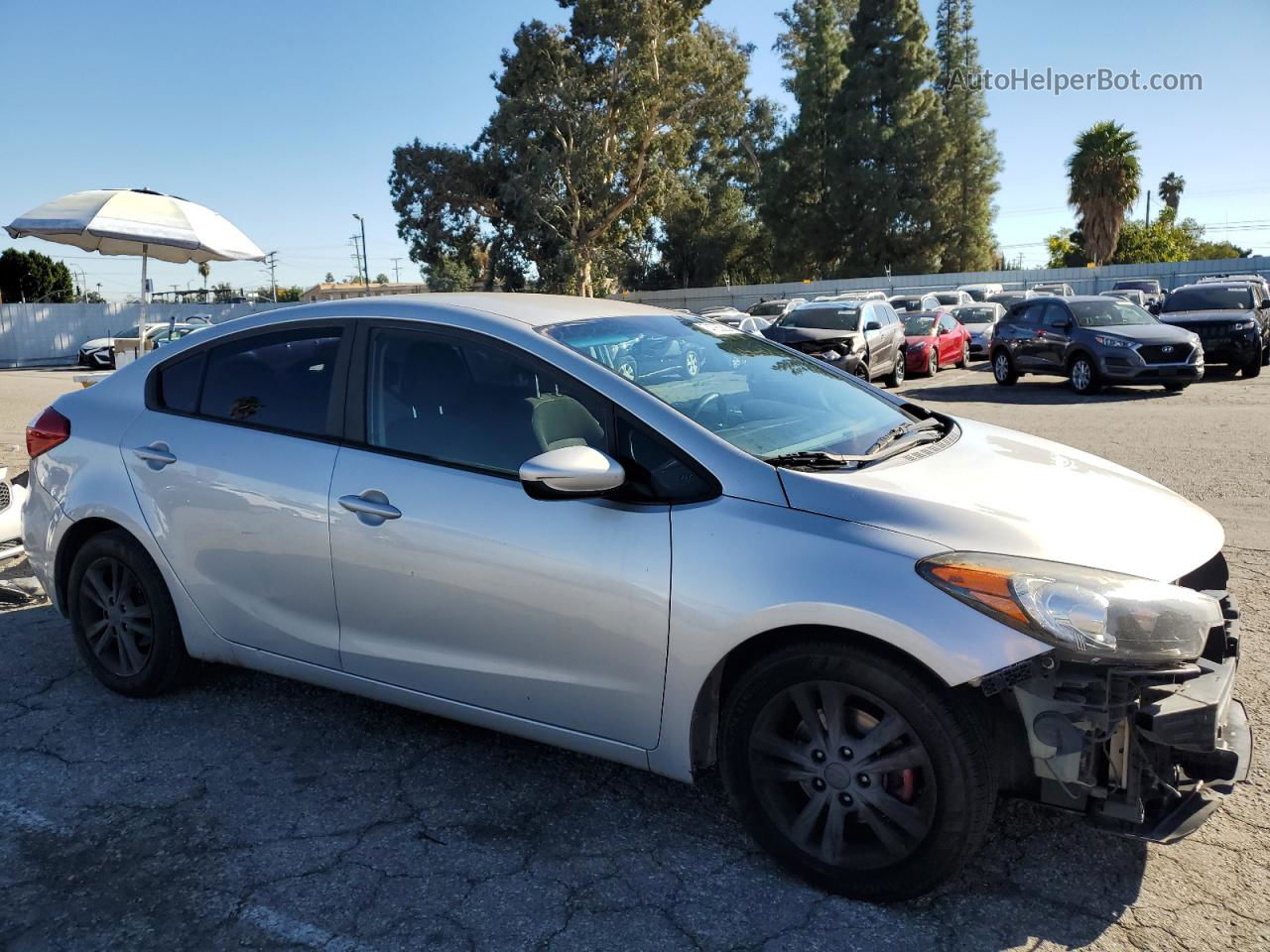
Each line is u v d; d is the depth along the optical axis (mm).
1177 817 2443
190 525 3592
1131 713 2393
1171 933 2443
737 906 2598
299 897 2656
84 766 3398
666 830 2980
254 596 3506
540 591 2879
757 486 2709
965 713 2422
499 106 47000
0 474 4949
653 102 45875
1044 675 2340
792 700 2639
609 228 49750
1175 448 9328
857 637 2512
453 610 3047
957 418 3816
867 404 3627
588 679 2865
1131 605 2340
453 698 3145
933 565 2441
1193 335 14469
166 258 9898
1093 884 2658
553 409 3014
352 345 3414
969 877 2699
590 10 45562
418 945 2457
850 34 55250
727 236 61125
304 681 3514
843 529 2570
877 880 2561
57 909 2613
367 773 3346
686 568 2672
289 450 3404
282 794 3203
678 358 3365
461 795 3193
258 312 3754
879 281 45094
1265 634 4367
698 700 2715
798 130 55906
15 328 36531
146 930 2525
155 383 3871
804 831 2658
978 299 33062
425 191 49719
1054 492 2869
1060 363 15633
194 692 4004
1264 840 2846
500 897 2650
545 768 3377
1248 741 2578
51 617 4957
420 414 3221
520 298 3605
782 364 3703
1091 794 2439
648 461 2840
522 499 2941
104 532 3883
